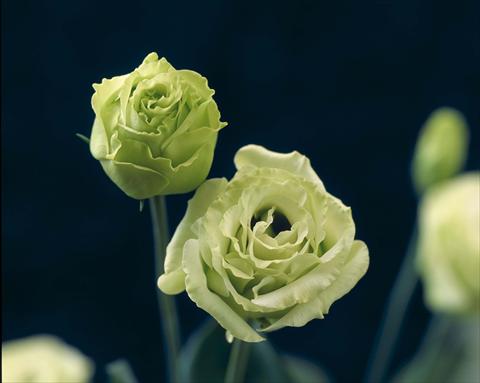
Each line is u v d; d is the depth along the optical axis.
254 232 0.64
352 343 1.26
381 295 1.27
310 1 1.27
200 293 0.64
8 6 1.24
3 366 0.85
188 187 0.66
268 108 1.28
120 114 0.65
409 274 0.91
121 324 1.25
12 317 1.24
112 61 1.26
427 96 1.29
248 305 0.64
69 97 1.25
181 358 0.78
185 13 1.26
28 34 1.25
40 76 1.25
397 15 1.28
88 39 1.25
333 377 1.26
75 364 0.86
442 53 1.29
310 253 0.64
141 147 0.65
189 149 0.65
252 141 1.28
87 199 1.25
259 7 1.27
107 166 0.65
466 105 1.29
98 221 1.25
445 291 0.89
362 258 0.65
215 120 0.65
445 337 0.91
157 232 0.68
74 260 1.25
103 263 1.25
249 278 0.64
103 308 1.25
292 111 1.28
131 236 1.25
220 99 1.27
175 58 1.26
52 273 1.25
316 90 1.29
